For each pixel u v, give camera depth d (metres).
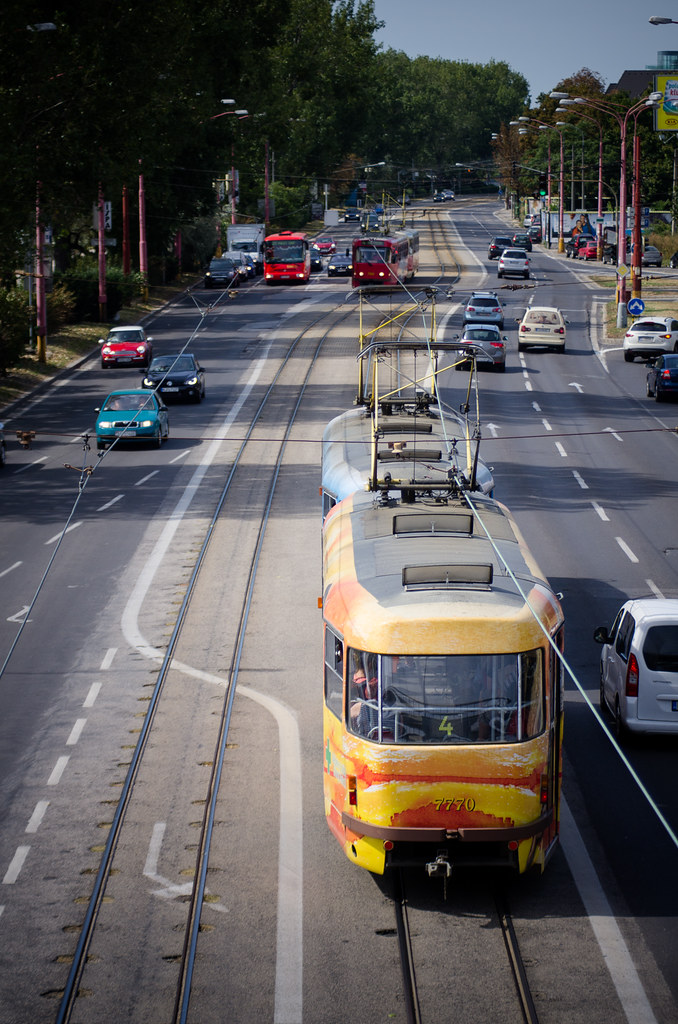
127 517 45.19
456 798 17.50
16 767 23.31
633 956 16.39
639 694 23.62
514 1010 15.06
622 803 21.69
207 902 18.02
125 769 23.17
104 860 19.36
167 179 124.56
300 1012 15.06
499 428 61.94
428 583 19.00
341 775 18.36
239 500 47.91
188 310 113.94
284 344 91.38
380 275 118.94
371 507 23.64
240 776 22.84
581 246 167.38
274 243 132.75
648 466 53.75
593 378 78.50
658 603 25.14
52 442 60.81
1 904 17.98
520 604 18.52
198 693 27.34
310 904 17.95
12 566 38.44
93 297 104.31
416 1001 15.23
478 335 80.38
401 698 17.73
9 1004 15.30
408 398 34.53
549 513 45.31
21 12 60.81
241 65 125.50
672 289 123.06
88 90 65.69
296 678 28.23
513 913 17.67
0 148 62.09
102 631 31.91
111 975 15.98
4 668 27.64
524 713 17.73
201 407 69.56
